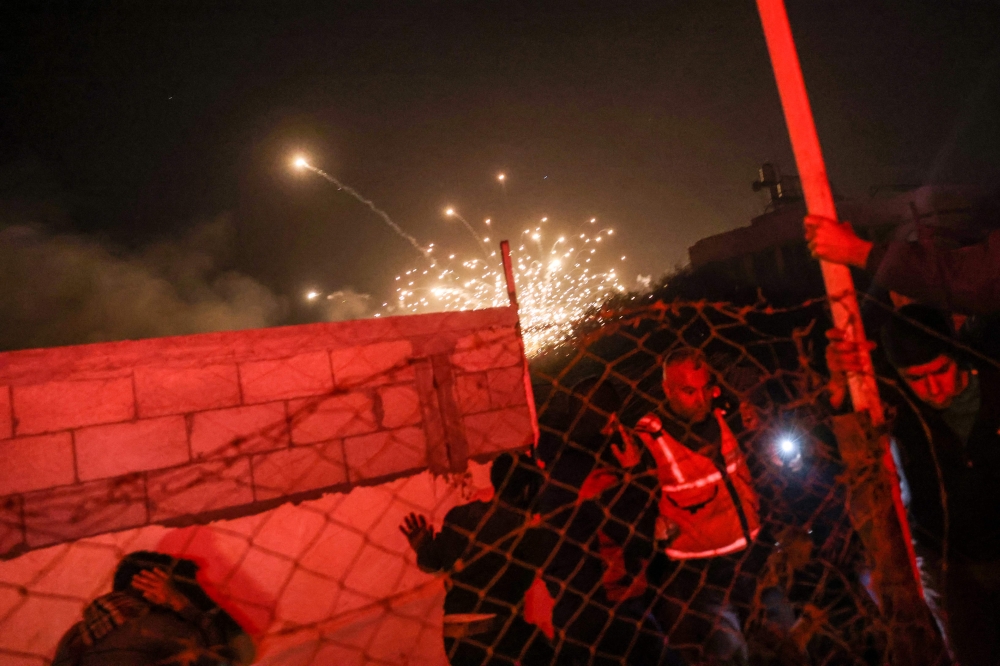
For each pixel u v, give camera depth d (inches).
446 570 124.1
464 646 120.7
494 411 153.4
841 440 85.7
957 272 79.0
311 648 124.3
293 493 130.7
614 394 123.2
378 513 137.2
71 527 113.4
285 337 135.7
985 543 96.3
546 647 121.9
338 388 138.2
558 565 115.2
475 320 154.9
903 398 102.2
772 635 107.6
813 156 81.4
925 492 101.1
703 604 114.0
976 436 95.9
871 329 111.0
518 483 126.2
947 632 99.2
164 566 99.3
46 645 108.7
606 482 116.4
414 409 144.9
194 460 124.1
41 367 115.3
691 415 119.9
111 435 118.9
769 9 81.7
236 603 121.6
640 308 101.0
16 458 111.8
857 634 108.0
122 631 87.8
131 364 122.0
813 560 109.3
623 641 114.8
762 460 122.7
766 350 236.5
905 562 83.3
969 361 96.5
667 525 118.5
